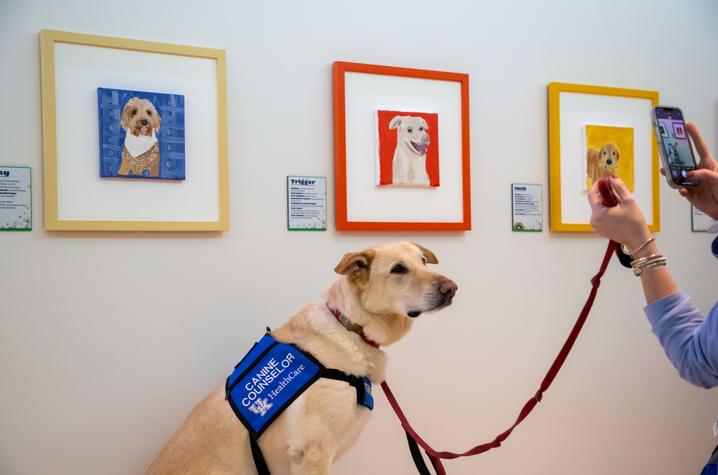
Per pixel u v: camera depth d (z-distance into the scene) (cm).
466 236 199
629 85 224
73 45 153
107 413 157
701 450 231
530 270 208
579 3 218
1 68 148
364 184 183
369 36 188
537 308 209
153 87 161
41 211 151
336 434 136
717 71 238
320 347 140
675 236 229
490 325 201
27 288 150
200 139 165
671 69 231
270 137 175
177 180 163
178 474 135
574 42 217
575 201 212
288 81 178
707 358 90
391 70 186
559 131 210
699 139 117
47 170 149
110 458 157
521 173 208
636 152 222
